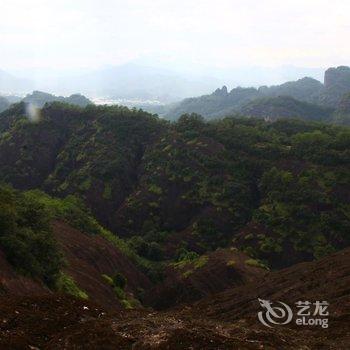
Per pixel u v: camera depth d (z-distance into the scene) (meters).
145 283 55.81
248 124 115.56
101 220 86.12
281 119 117.94
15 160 102.94
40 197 62.06
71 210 59.66
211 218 78.94
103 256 51.41
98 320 17.92
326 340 19.44
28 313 17.27
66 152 103.12
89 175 93.12
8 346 14.39
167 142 98.38
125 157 98.56
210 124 104.44
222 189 83.44
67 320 17.48
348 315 22.36
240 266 51.69
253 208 80.19
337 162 80.12
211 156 90.12
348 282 27.16
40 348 15.12
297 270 35.59
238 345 15.30
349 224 68.94
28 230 28.83
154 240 76.81
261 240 70.00
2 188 32.66
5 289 22.53
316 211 72.06
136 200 86.69
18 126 110.31
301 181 77.19
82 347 14.85
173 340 15.17
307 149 85.50
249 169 86.94
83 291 33.94
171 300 49.22
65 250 43.38
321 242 67.50
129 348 15.06
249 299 31.61
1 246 26.12
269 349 15.74
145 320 18.33
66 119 113.75
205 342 15.20
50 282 28.97
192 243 75.50
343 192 74.25
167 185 87.81
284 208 73.75
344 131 99.62
